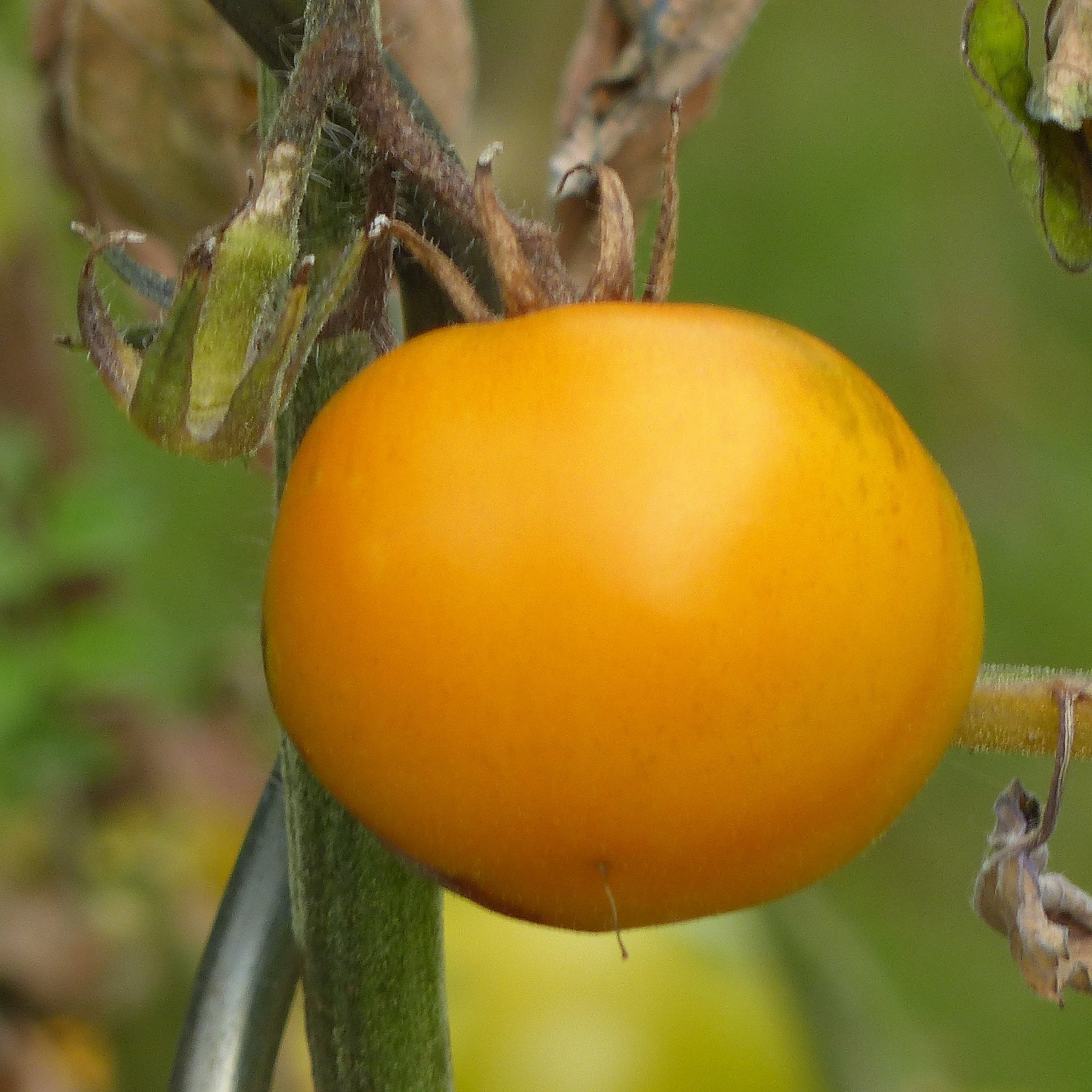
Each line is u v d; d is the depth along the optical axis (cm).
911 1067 79
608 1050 61
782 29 139
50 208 73
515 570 40
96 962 66
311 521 41
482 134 61
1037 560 124
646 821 40
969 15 43
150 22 51
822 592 40
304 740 41
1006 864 43
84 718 75
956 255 132
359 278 43
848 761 41
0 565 72
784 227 132
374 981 44
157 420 41
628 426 40
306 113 41
